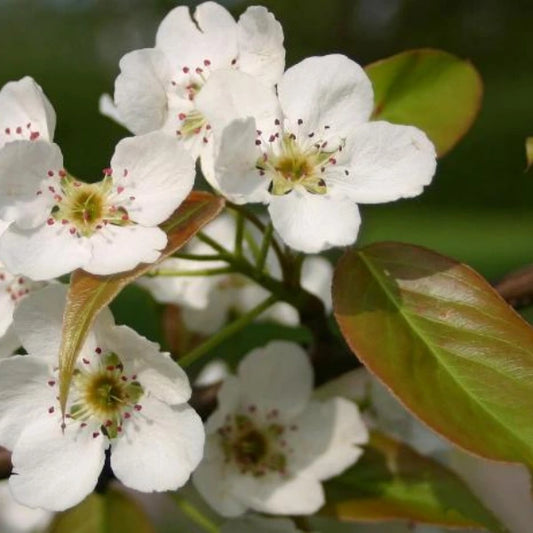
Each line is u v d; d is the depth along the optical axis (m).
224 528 0.26
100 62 2.19
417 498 0.27
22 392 0.24
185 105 0.25
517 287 0.26
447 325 0.24
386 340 0.23
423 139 0.24
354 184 0.24
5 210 0.23
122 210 0.23
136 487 0.23
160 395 0.23
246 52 0.24
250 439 0.26
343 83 0.24
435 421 0.22
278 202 0.23
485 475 0.43
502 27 2.13
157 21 2.27
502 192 1.65
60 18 2.26
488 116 1.86
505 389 0.23
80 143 1.67
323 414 0.27
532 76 2.11
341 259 0.25
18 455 0.23
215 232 0.30
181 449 0.23
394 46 2.09
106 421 0.24
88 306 0.22
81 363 0.24
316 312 0.26
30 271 0.23
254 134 0.23
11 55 2.12
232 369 0.30
